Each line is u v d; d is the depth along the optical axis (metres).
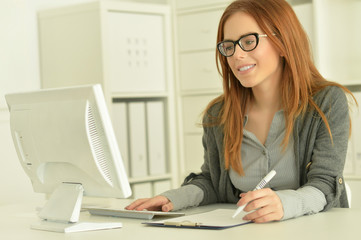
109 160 1.52
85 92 1.49
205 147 2.10
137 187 3.41
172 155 3.58
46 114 1.57
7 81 3.21
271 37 1.78
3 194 2.96
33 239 1.43
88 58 3.33
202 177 2.06
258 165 1.88
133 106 3.40
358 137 3.03
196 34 3.58
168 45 3.56
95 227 1.52
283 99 1.85
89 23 3.31
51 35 3.49
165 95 3.54
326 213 1.64
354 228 1.40
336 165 1.73
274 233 1.37
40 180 1.68
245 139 1.92
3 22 3.20
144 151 3.46
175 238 1.36
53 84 3.51
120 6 3.33
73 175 1.59
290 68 1.82
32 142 1.63
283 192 1.58
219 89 3.52
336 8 3.22
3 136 3.01
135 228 1.52
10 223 1.70
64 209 1.57
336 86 1.85
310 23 3.20
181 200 1.84
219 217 1.59
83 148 1.51
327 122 1.77
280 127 1.87
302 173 1.83
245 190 1.93
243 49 1.78
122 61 3.35
